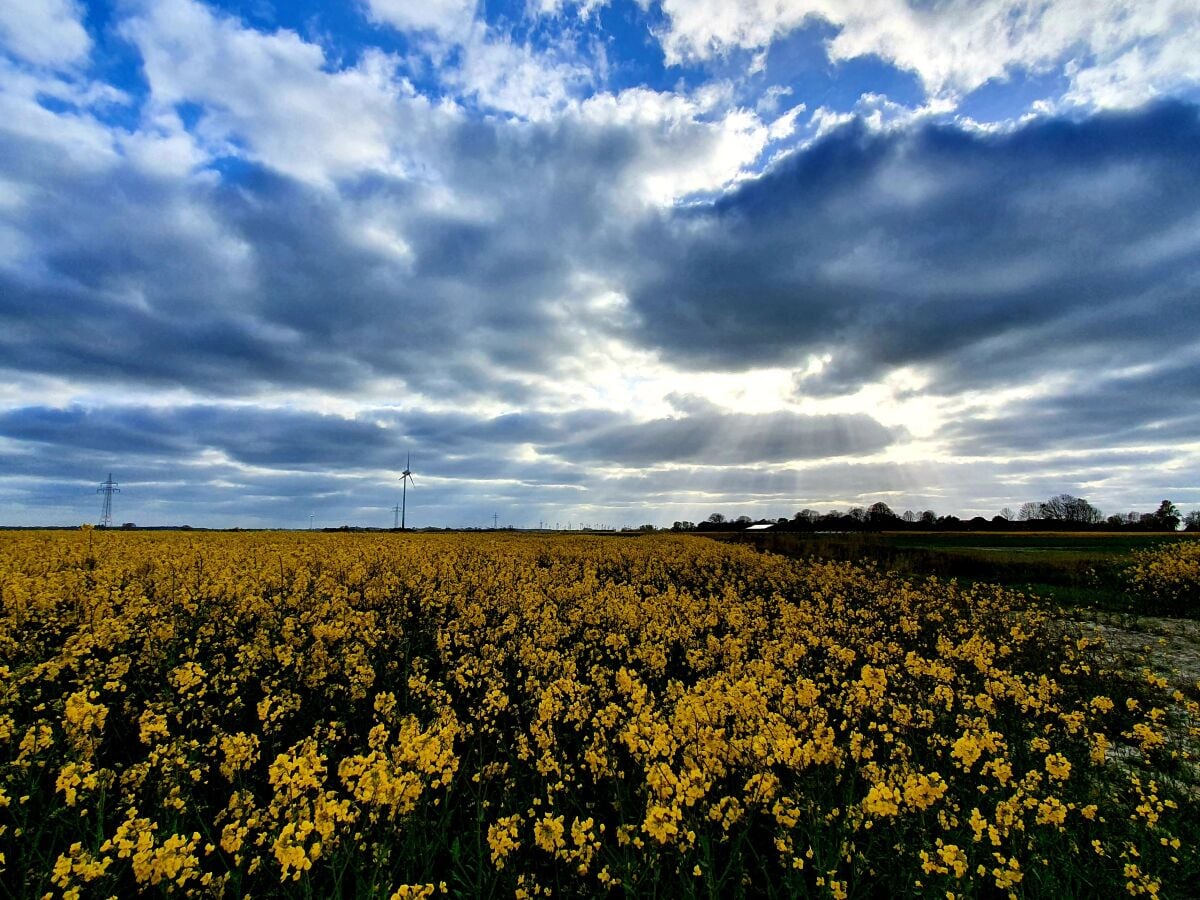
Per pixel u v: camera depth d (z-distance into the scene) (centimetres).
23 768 594
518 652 1102
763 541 4359
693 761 573
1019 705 939
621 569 2736
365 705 940
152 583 1614
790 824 525
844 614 1733
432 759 531
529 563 2561
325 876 538
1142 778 752
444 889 490
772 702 801
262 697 960
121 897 504
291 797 514
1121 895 525
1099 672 1218
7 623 1109
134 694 847
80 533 3028
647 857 519
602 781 713
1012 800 538
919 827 584
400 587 1811
